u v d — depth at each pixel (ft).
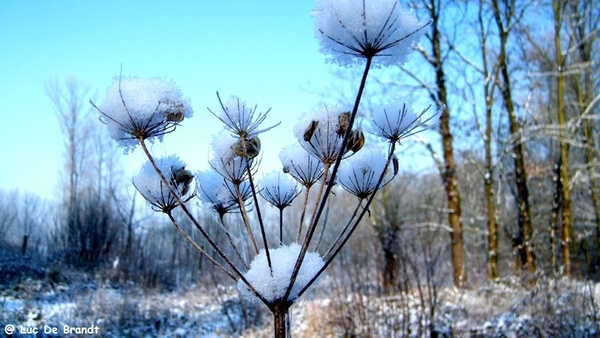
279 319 5.04
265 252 5.50
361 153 6.04
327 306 27.04
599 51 47.16
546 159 54.75
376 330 22.30
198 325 30.17
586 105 48.06
